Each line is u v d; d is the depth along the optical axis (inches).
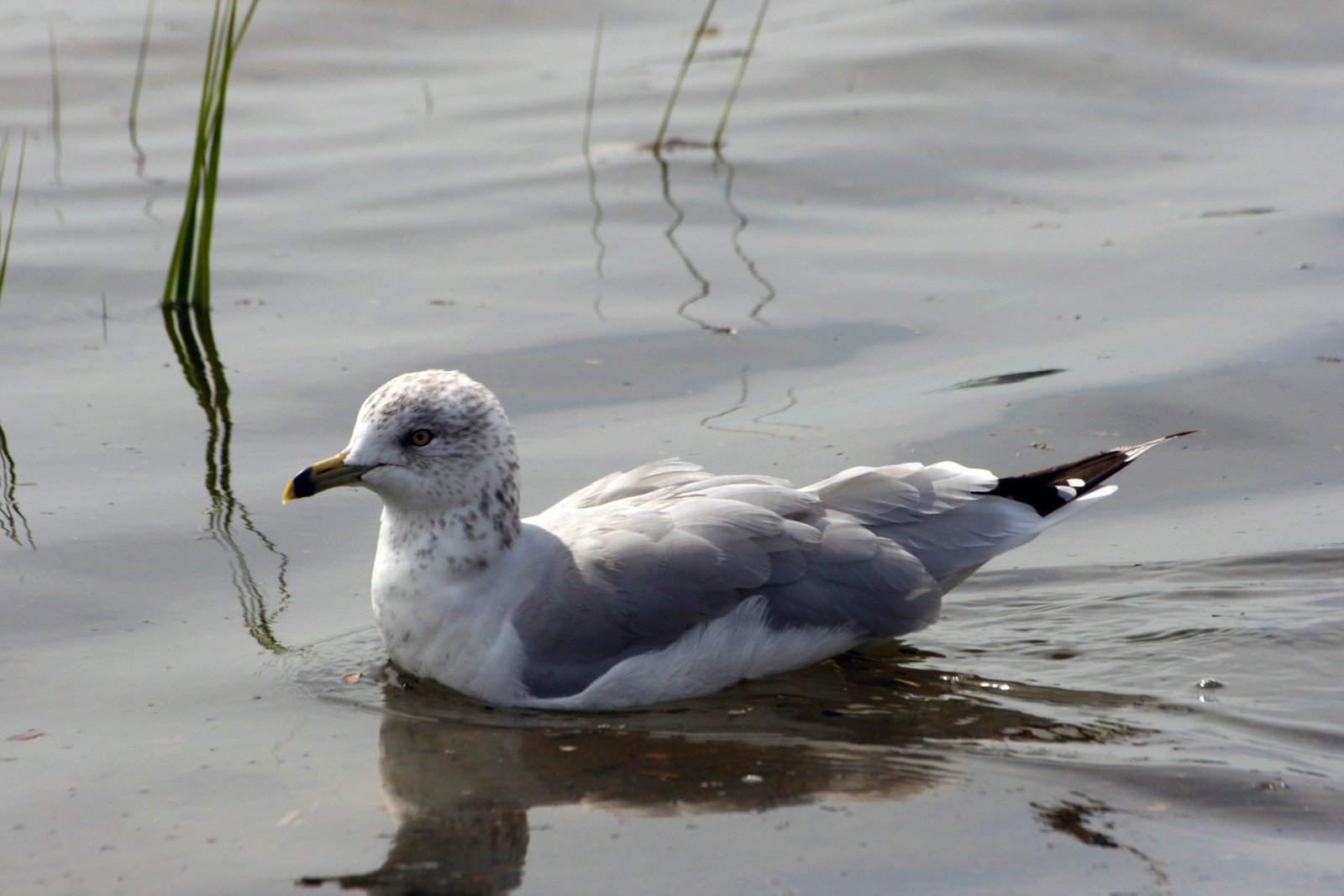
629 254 711.7
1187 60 962.1
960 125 869.2
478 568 395.5
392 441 391.2
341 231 745.0
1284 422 533.6
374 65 1001.5
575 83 964.0
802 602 401.4
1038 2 1059.9
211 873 304.2
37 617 420.2
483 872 303.7
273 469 513.3
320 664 404.2
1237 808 328.2
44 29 1030.4
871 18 1067.3
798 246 720.3
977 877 301.1
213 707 378.6
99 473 506.9
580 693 386.3
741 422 544.4
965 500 424.8
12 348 611.2
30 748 355.6
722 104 915.4
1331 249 682.8
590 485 481.1
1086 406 547.2
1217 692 384.5
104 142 863.7
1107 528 482.0
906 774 346.0
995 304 649.0
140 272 693.9
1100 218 741.9
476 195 789.9
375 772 348.2
